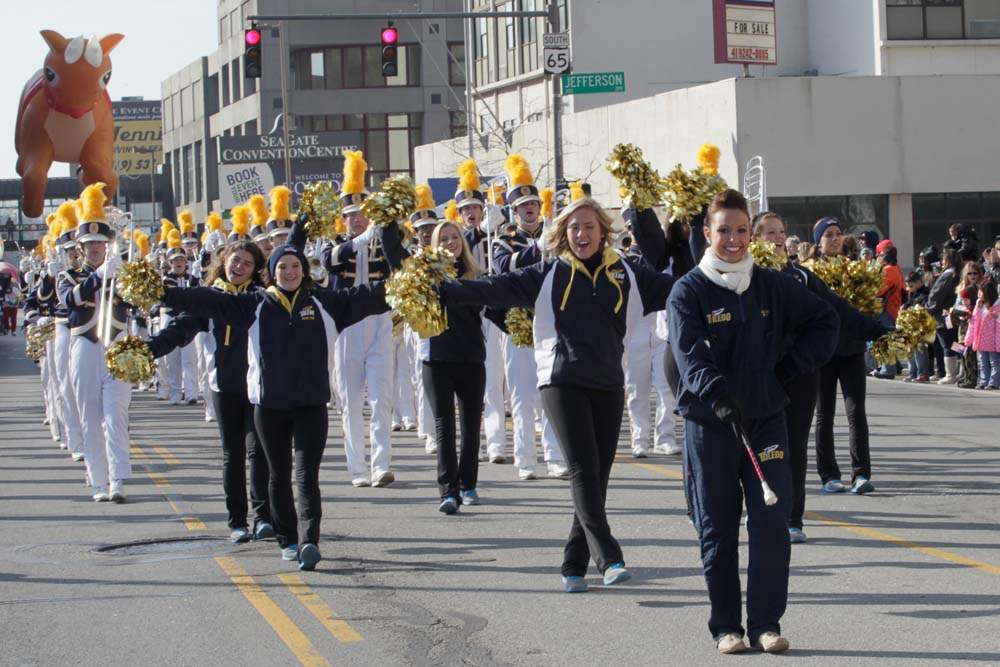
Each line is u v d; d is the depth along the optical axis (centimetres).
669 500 1198
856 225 3700
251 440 1077
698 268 724
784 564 715
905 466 1363
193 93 9238
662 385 1506
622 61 4797
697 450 718
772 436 714
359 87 7900
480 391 1181
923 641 732
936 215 3738
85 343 1288
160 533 1132
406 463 1503
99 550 1066
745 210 716
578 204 831
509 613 827
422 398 1589
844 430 1680
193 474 1488
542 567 951
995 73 4244
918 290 2391
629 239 1345
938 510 1114
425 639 776
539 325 834
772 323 720
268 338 953
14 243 8731
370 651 755
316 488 966
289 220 1568
